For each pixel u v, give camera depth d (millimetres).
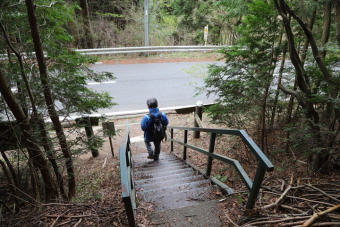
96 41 15328
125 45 16422
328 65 3574
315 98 3205
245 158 4684
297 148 3781
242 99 4434
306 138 3420
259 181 2004
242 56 4230
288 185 2764
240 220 2104
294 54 3275
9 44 2652
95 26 15141
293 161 3998
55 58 3793
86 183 4848
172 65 12781
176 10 17188
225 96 4680
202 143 6672
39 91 3330
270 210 2219
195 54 14984
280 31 3988
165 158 5848
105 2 15930
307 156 3758
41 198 3605
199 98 8992
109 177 5016
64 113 3764
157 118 4754
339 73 3279
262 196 2570
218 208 2354
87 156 6688
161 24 17594
